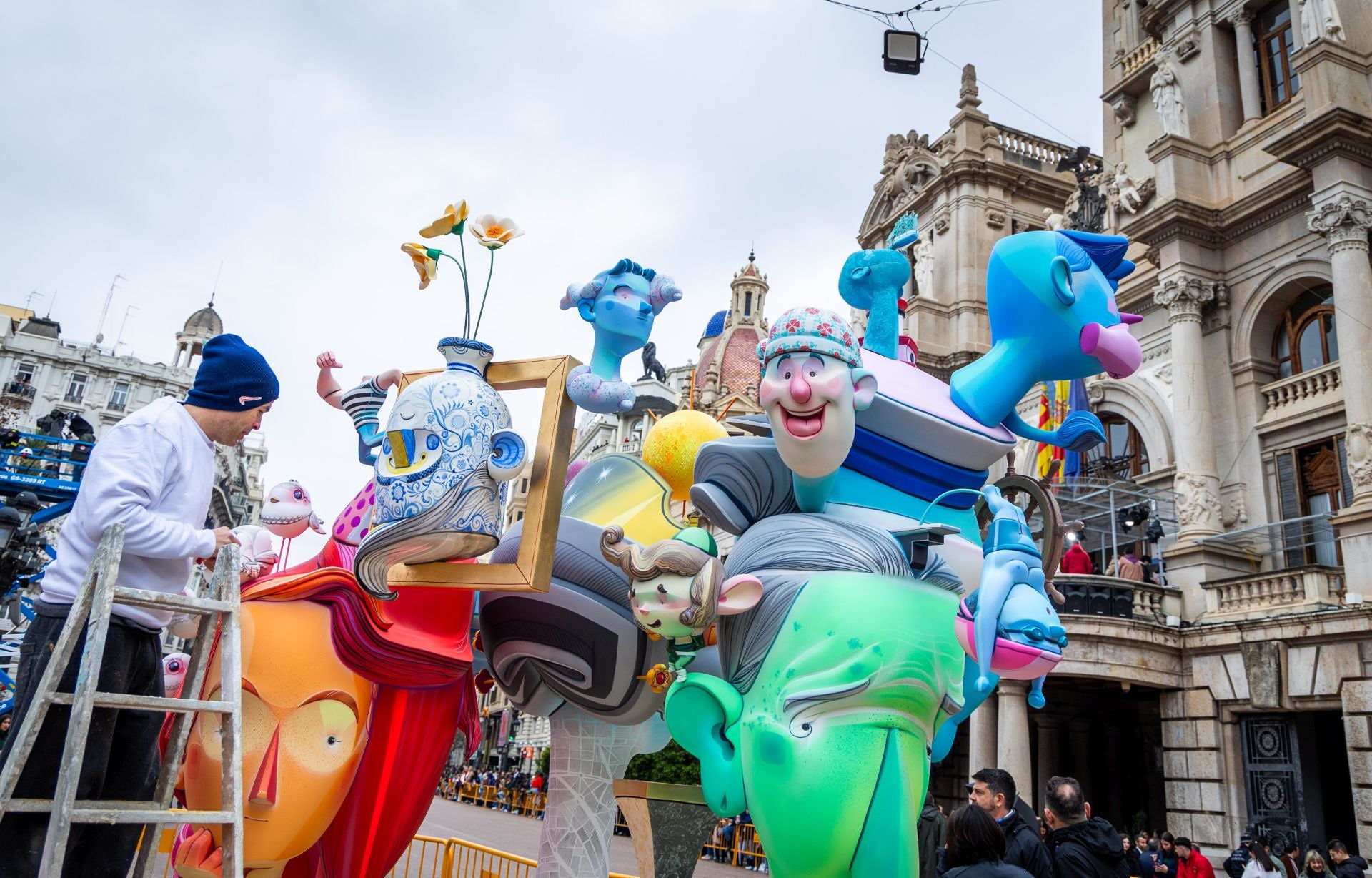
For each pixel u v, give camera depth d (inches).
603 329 190.4
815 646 155.9
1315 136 627.5
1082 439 202.8
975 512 212.5
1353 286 605.9
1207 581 640.4
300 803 169.6
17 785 124.0
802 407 160.1
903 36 593.6
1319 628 553.6
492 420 173.8
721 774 160.6
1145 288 775.7
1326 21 666.8
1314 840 555.5
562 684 198.5
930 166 1080.2
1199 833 593.9
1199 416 689.6
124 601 124.8
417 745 189.6
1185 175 745.0
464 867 330.6
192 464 144.6
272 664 171.6
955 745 754.8
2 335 2068.2
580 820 204.5
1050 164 1103.0
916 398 185.0
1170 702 629.9
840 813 147.3
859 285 208.5
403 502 166.4
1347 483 629.3
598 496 210.2
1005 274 198.2
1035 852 208.2
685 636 169.8
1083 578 636.7
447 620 195.5
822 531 167.8
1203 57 792.3
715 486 183.9
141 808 122.1
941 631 162.6
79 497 135.9
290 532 216.8
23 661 133.5
